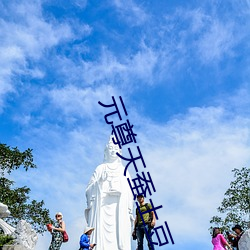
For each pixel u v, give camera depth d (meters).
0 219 20.09
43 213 35.31
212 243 17.98
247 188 33.00
